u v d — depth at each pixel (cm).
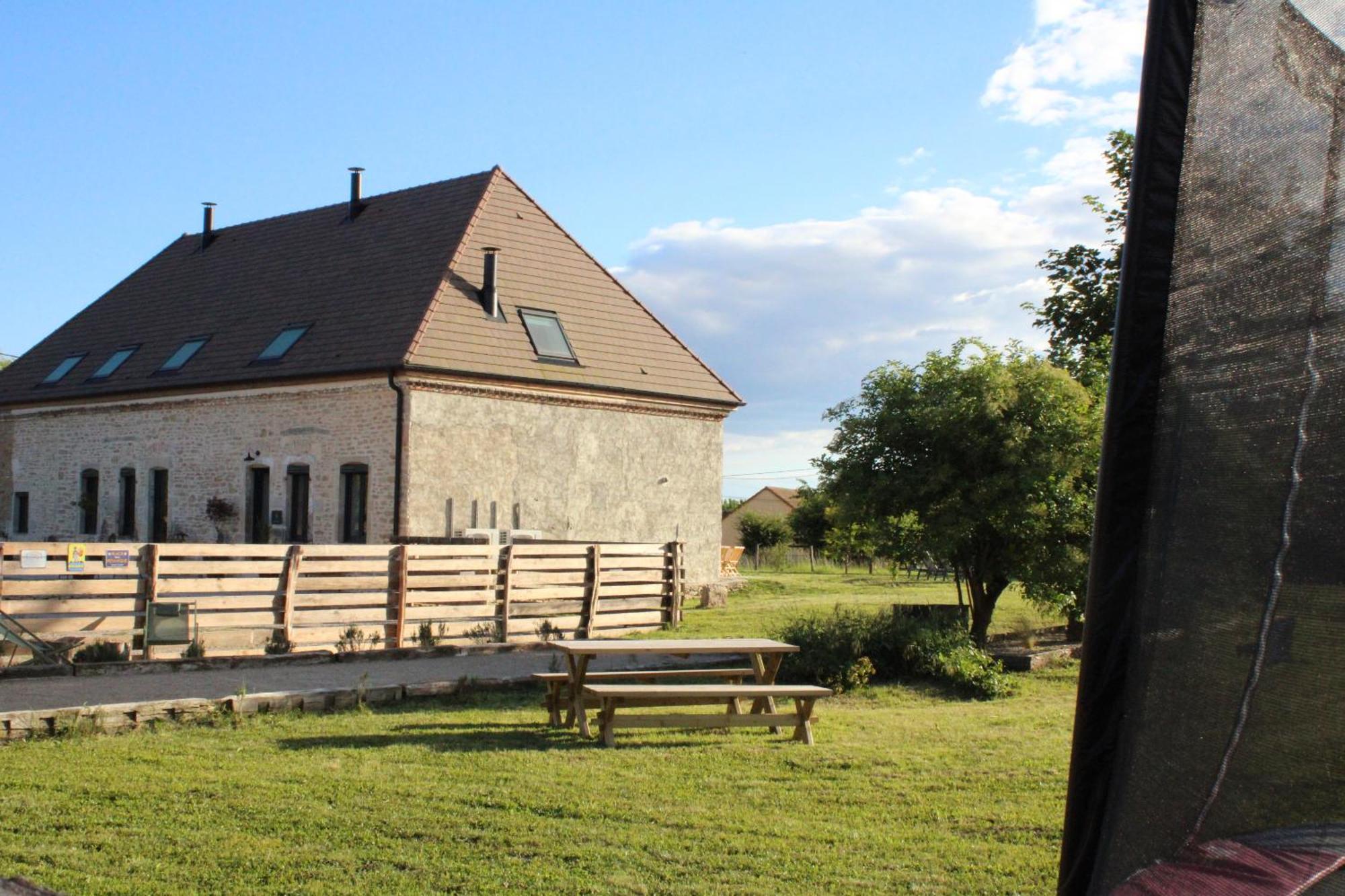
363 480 2244
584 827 632
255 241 3097
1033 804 698
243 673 1274
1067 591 1407
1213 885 270
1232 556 278
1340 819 275
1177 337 273
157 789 706
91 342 3088
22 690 1105
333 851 582
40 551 1327
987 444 1377
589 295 2652
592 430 2442
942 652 1283
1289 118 277
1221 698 279
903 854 591
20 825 624
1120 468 275
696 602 2458
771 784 753
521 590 1748
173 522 2612
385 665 1383
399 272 2527
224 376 2484
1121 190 1480
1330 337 278
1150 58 269
